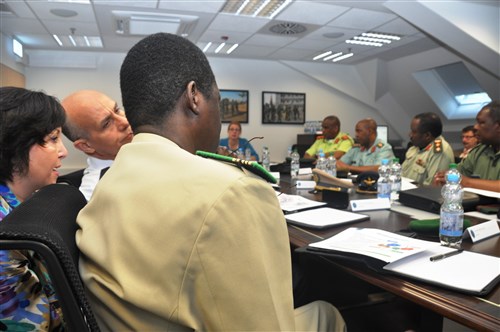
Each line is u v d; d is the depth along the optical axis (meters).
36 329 0.52
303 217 1.29
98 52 6.21
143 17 4.33
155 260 0.42
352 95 7.47
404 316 1.45
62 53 6.07
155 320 0.44
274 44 5.72
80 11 4.12
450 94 6.88
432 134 2.88
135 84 0.58
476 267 0.77
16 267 0.51
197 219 0.42
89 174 1.32
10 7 3.97
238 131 4.14
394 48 5.94
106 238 0.47
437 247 0.89
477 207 1.46
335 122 4.35
